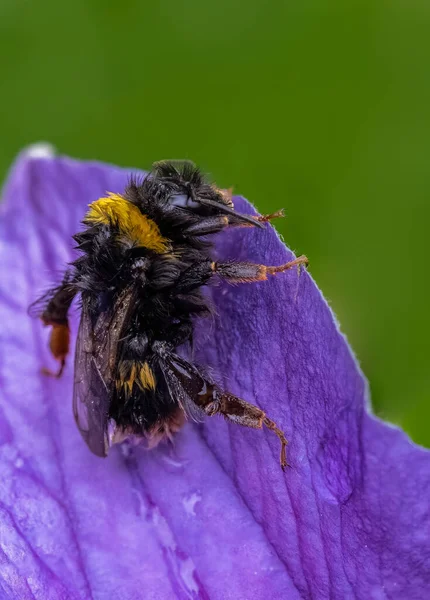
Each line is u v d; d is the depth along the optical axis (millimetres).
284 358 99
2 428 105
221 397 101
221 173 143
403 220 140
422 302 138
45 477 104
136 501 103
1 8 147
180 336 105
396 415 119
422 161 140
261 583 100
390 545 94
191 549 101
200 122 145
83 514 103
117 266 101
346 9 143
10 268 110
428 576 94
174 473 103
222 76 145
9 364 108
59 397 107
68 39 147
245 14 145
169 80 146
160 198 103
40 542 102
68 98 147
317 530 98
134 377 103
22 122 147
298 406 98
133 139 146
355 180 141
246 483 102
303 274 97
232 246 105
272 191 142
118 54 146
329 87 143
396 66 142
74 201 111
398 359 136
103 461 104
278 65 144
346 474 95
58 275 110
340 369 95
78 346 101
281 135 143
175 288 103
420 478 93
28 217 112
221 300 104
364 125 142
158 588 101
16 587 100
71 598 101
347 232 140
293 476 99
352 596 96
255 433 101
